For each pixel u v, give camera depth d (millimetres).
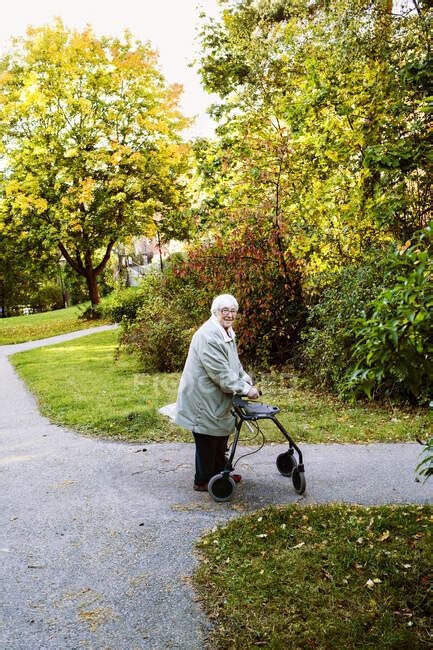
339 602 3139
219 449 5012
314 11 11250
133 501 4824
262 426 6957
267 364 10391
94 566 3723
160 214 23594
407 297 2439
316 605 3119
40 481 5441
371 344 2594
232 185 11266
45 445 6699
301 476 4758
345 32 8906
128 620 3105
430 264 2564
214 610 3146
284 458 5227
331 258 9922
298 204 10406
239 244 10062
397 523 4047
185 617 3113
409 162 7891
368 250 9195
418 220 9031
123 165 23281
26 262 26172
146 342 11930
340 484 4996
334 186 9578
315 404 8086
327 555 3635
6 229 23922
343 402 8172
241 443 6359
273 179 10477
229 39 14102
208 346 4562
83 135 22797
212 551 3811
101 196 23062
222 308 4668
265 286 10180
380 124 8602
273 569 3502
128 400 8758
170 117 23500
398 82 8445
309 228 9992
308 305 10367
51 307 52188
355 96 8883
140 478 5398
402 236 9078
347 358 8281
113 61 22938
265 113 11883
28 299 48938
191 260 10445
